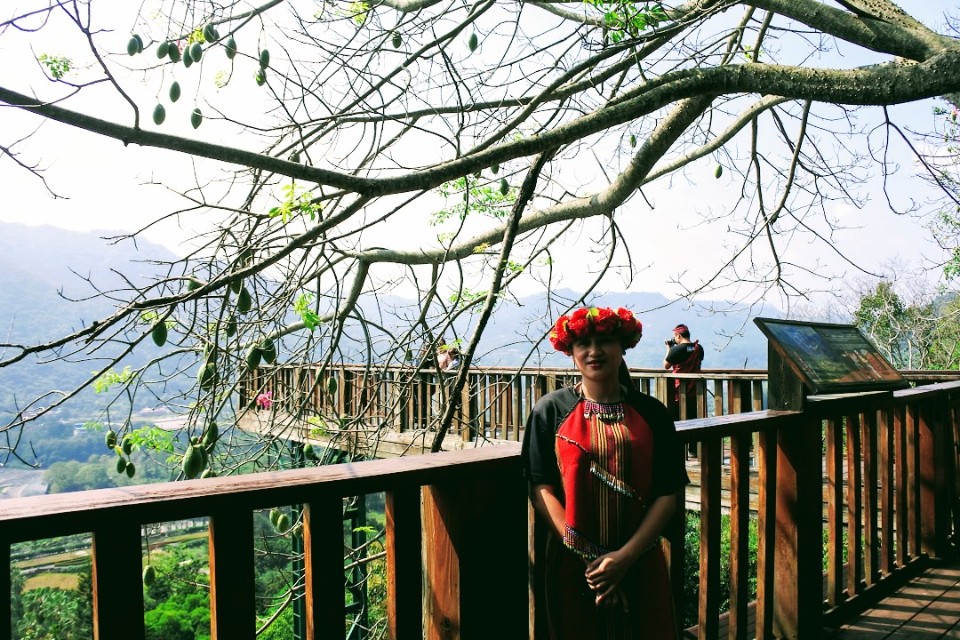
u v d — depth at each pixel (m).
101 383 4.06
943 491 4.37
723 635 3.15
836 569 3.41
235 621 1.36
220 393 3.65
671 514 1.82
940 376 9.30
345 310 4.71
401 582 1.72
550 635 1.88
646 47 4.05
